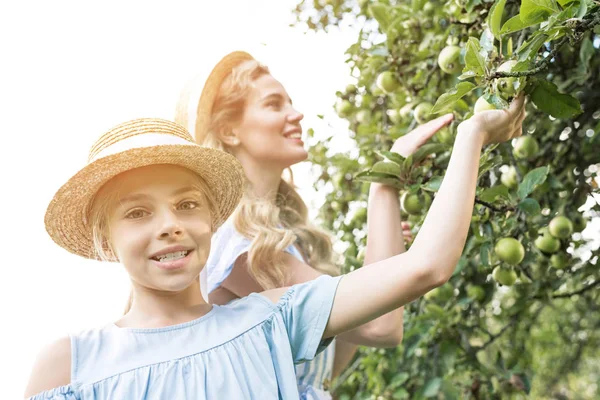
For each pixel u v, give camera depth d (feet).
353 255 10.58
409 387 9.86
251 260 6.53
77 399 4.79
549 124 8.22
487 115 5.17
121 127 5.48
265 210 6.83
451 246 4.82
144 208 5.05
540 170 6.64
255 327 5.12
